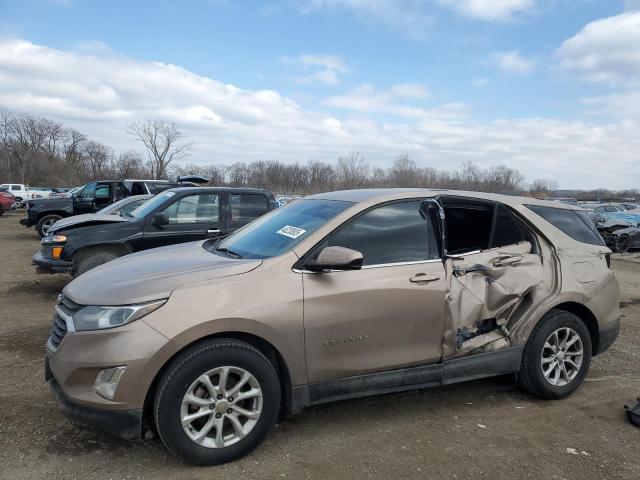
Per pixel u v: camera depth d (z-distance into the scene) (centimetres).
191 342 316
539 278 434
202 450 318
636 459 349
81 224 791
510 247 437
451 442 364
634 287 1029
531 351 428
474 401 437
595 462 343
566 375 445
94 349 306
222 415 324
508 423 397
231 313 321
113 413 304
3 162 9669
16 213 3412
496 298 410
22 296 807
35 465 319
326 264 343
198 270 344
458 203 427
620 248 1764
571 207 491
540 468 334
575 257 457
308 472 320
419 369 383
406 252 387
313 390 353
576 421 404
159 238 773
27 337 580
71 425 370
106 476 310
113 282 341
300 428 379
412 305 374
